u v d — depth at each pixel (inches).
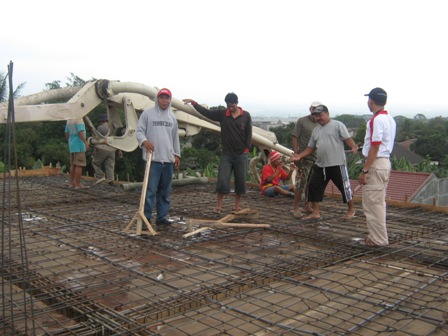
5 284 127.0
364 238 176.9
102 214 223.8
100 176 341.7
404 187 585.0
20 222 99.0
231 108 217.3
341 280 130.3
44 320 104.0
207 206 249.1
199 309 109.5
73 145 299.1
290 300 115.0
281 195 285.6
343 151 202.2
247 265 142.6
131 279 129.0
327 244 171.2
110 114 293.6
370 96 162.2
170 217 218.8
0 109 222.2
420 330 97.7
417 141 1748.3
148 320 103.8
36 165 606.2
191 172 583.8
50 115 239.5
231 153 221.8
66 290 119.6
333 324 100.7
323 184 207.3
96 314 104.4
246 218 205.6
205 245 168.4
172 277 131.6
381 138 158.1
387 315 105.3
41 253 154.9
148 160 186.7
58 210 234.7
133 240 173.5
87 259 149.4
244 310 109.1
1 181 349.4
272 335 95.7
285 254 155.7
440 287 124.0
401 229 195.9
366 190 164.6
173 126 193.5
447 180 608.4
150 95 282.2
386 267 142.3
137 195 281.0
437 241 174.6
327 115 199.2
